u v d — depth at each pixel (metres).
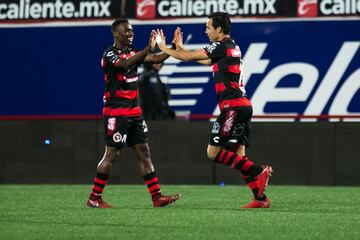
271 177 46.69
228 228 25.55
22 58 48.16
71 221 27.42
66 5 47.84
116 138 32.16
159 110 47.34
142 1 47.31
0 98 48.25
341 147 46.16
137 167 47.47
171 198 32.72
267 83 46.47
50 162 48.09
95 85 47.69
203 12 46.88
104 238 23.45
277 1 46.41
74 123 47.88
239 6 46.66
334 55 46.06
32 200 36.34
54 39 47.97
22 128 48.22
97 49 47.62
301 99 46.28
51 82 48.00
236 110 31.44
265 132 46.56
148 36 47.22
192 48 46.94
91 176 47.84
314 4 46.16
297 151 46.44
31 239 23.31
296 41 46.31
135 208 32.12
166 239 23.27
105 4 47.56
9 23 48.25
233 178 47.03
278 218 28.30
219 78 31.58
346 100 46.00
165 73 47.22
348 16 45.97
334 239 23.38
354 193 40.94
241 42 46.62
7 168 48.41
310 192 41.56
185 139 47.22
